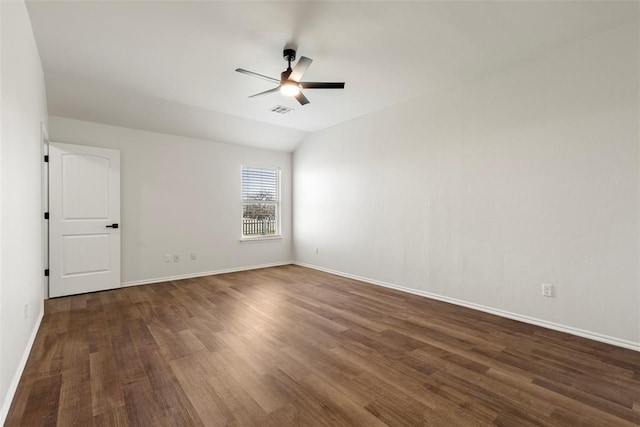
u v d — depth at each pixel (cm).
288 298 385
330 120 505
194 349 244
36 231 281
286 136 574
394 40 270
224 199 543
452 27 251
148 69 324
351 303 365
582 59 268
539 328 288
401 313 330
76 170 397
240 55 295
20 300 209
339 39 268
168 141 483
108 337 266
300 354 236
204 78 345
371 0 217
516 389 190
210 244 525
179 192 493
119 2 219
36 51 276
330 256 541
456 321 306
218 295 399
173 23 244
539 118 294
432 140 384
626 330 246
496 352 239
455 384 195
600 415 166
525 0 218
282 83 290
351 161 499
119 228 431
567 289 277
